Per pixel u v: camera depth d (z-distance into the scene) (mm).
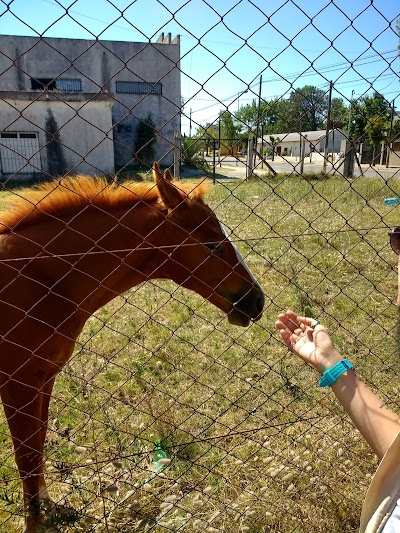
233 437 2896
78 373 3512
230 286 2301
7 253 1919
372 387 3311
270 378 3521
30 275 1929
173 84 21250
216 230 2227
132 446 2762
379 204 8180
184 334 4203
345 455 2625
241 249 6496
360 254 6289
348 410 1512
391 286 5262
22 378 1952
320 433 2844
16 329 1885
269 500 2334
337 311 4586
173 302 4926
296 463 2549
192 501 2299
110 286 2186
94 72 21656
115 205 2125
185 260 2232
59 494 2377
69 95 14438
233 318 2377
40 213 2023
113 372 3562
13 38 20969
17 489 2436
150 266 2273
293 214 8062
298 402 3236
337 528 2203
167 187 2074
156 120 21531
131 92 21344
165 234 2158
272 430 2938
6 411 2006
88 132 15289
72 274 2037
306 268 5824
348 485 2441
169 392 3371
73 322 2102
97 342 4039
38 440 2068
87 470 2453
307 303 4566
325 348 1596
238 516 2197
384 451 1419
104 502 2057
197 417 3098
